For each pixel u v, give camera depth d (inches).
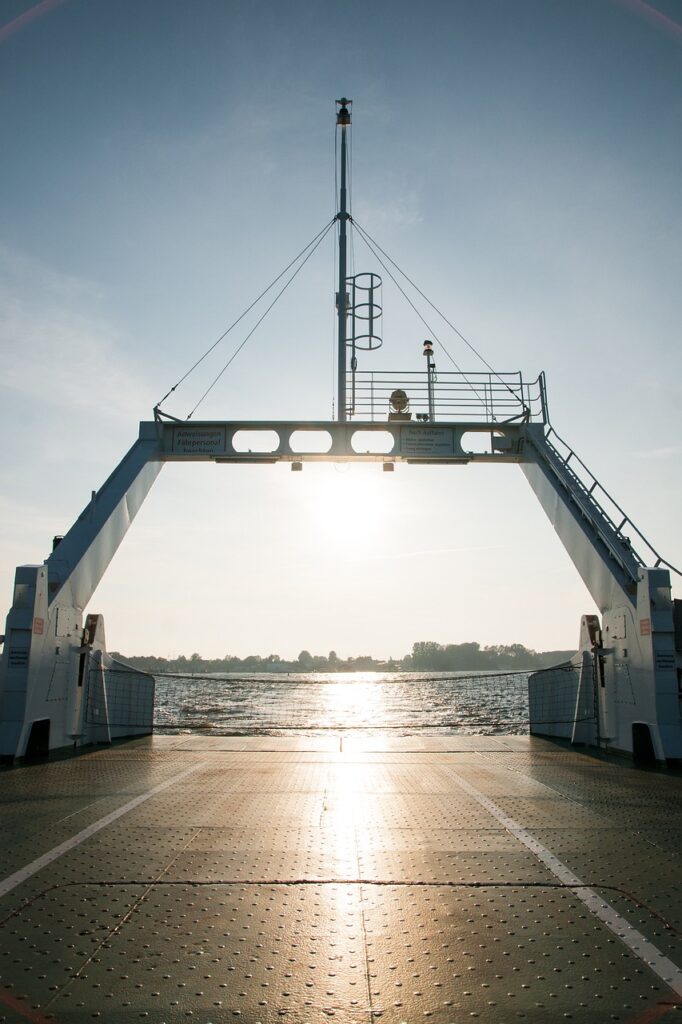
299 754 525.0
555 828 291.3
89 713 584.7
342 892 213.6
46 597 510.0
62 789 370.3
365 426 709.3
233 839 270.4
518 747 583.2
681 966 165.0
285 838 272.5
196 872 231.0
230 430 704.4
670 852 256.7
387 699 4534.9
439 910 199.5
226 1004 148.3
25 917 192.5
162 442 698.8
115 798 345.7
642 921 191.8
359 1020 142.5
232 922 190.4
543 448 694.5
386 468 730.2
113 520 624.4
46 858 244.7
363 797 353.4
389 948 175.0
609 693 560.4
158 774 422.0
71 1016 143.3
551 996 151.5
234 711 2428.6
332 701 4340.6
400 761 489.1
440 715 2235.5
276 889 215.8
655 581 498.9
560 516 666.2
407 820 303.9
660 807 333.4
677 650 543.2
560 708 650.2
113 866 236.8
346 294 761.6
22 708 482.9
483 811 323.3
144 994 152.1
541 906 202.7
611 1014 144.4
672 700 485.7
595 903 204.8
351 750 552.4
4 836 272.8
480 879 225.9
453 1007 147.3
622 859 247.9
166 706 2645.2
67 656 553.3
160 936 181.0
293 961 167.8
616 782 404.8
